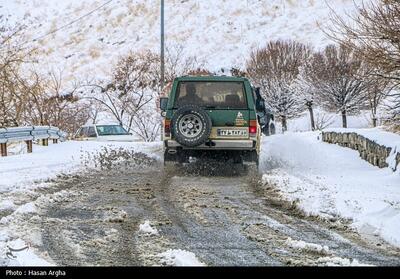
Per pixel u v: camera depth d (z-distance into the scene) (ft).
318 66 140.97
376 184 40.14
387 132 62.03
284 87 147.43
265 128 88.28
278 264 21.81
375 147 52.37
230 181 45.32
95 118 132.57
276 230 27.89
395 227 27.27
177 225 28.76
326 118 148.66
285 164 54.44
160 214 31.50
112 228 27.84
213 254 23.25
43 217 30.30
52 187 41.09
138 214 31.48
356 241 26.08
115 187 41.65
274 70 149.48
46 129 72.74
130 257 22.58
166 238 25.91
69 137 101.81
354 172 47.73
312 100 143.54
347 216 30.58
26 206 32.32
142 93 138.82
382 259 22.94
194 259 22.24
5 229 27.09
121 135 97.50
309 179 42.96
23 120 88.69
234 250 23.90
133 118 137.08
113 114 135.74
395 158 44.83
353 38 48.83
